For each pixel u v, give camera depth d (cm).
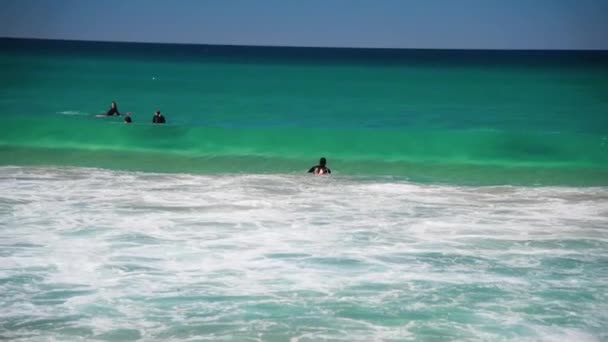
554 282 1084
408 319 938
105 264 1140
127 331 893
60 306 968
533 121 3316
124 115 3384
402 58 14525
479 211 1551
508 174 2114
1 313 942
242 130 2528
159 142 2545
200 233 1330
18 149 2391
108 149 2412
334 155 2381
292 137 2500
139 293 1019
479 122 3272
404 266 1149
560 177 2080
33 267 1120
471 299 1009
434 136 2445
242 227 1378
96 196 1636
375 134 2456
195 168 2142
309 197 1675
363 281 1076
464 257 1202
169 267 1130
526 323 929
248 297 1009
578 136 2392
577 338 885
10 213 1454
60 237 1284
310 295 1018
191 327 907
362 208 1562
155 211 1496
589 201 1680
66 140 2552
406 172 2128
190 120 3275
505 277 1104
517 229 1393
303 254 1206
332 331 898
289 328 906
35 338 870
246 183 1853
